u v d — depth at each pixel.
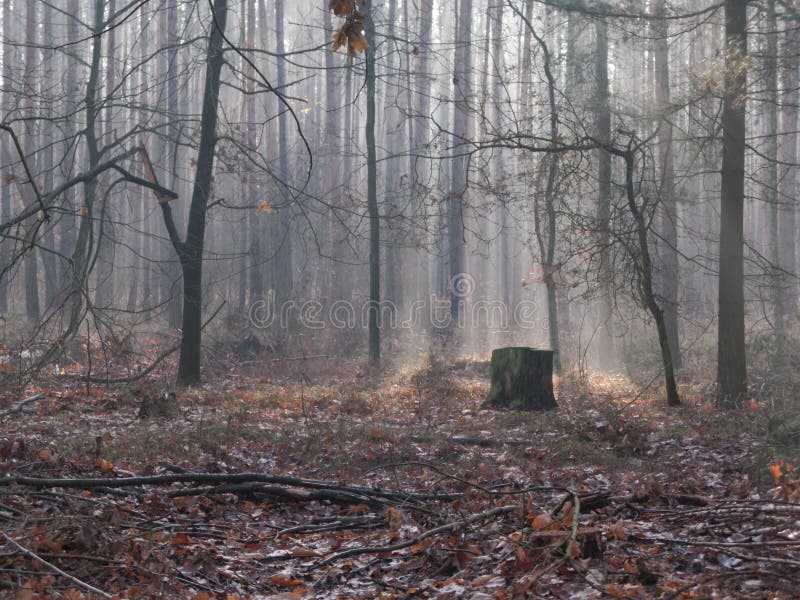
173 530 5.89
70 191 25.73
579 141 13.48
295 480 6.94
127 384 15.31
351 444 9.76
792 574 4.39
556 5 14.54
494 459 9.09
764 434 9.83
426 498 6.79
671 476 7.93
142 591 4.66
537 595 4.38
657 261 17.86
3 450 7.52
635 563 4.70
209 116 16.11
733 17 13.24
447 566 5.23
